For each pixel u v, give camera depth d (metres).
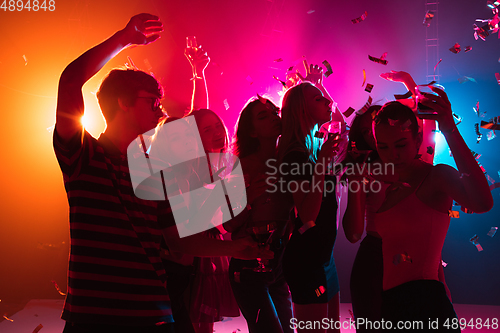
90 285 1.46
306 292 2.21
